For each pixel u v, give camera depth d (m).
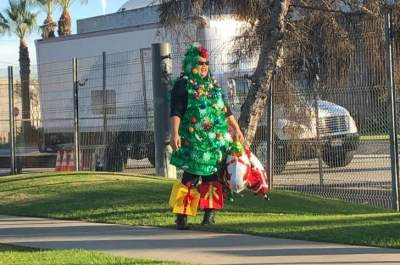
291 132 16.66
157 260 8.60
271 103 15.93
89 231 11.02
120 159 21.61
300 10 17.34
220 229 10.68
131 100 20.69
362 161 16.69
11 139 22.27
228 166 10.66
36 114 24.80
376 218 11.30
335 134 16.77
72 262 8.43
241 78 18.31
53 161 24.77
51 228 11.45
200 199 10.82
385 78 14.35
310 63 16.77
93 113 21.86
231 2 18.78
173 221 11.48
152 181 15.73
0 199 14.80
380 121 15.16
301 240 9.73
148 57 20.28
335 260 8.42
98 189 14.66
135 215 12.09
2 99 25.88
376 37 15.05
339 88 15.89
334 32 16.72
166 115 16.77
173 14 19.45
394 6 16.47
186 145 10.54
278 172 16.91
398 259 8.41
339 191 16.16
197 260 8.58
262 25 18.53
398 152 14.15
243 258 8.65
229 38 19.98
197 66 10.55
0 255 8.98
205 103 10.48
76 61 20.06
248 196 13.62
